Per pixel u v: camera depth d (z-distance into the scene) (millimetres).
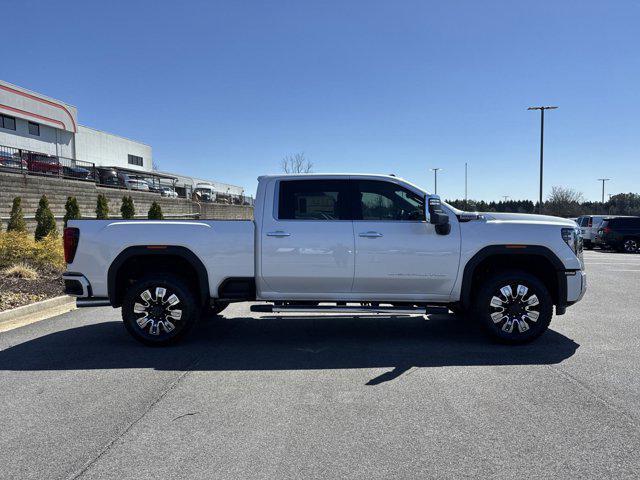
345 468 3059
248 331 6758
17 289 9148
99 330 6836
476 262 5816
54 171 23422
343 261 5824
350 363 5234
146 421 3756
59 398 4238
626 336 6305
